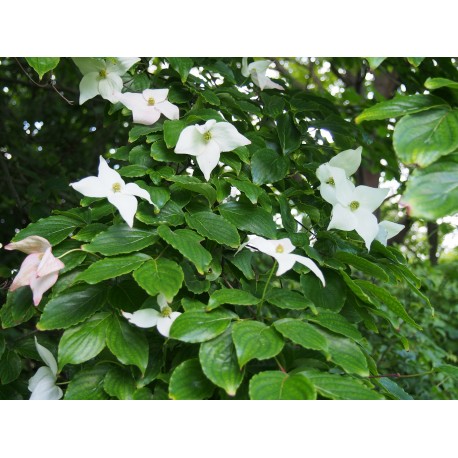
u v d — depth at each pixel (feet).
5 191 8.38
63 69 9.45
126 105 4.42
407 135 2.63
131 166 4.07
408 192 2.45
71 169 9.21
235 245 3.60
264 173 4.38
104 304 3.43
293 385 2.71
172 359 3.50
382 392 3.52
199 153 3.90
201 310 3.17
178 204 3.88
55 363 3.48
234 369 2.89
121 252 3.34
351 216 3.89
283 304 3.31
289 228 4.26
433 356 8.62
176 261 3.69
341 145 5.41
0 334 4.04
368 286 3.72
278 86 5.41
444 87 2.92
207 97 4.57
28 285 3.78
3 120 8.77
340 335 3.25
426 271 11.41
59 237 3.72
